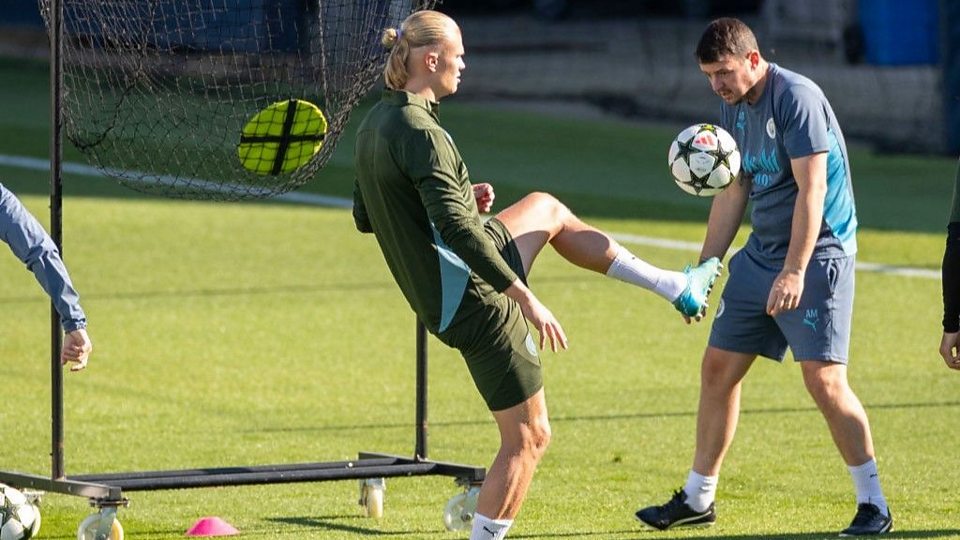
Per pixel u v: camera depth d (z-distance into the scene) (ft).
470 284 63.87
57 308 66.59
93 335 133.39
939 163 241.76
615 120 284.61
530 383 64.95
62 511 81.97
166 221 191.62
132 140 76.02
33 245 66.13
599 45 378.53
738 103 73.05
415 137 61.77
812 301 71.82
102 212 197.26
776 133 70.90
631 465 92.94
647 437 100.22
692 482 75.92
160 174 76.64
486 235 62.49
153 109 75.77
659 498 84.69
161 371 120.88
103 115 75.66
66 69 76.18
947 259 70.54
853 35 328.70
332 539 74.59
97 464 93.20
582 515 80.33
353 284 157.07
